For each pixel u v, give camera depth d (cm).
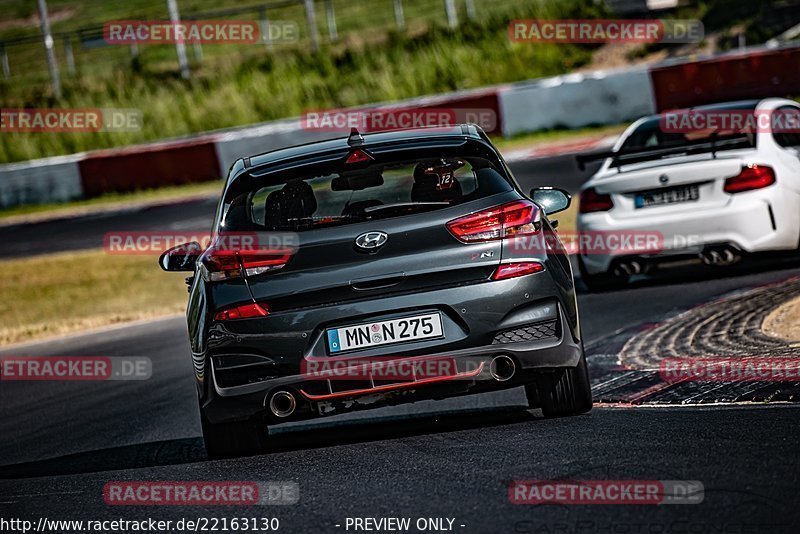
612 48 13062
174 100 12988
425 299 1728
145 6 19238
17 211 9612
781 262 3625
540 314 1759
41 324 4884
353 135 1922
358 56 13412
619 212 3359
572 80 9606
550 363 1783
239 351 1748
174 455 2031
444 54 13150
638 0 13462
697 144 3181
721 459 1447
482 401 2295
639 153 3325
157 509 1578
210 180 9769
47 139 12412
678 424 1706
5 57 15938
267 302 1739
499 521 1284
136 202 9006
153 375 3241
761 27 12319
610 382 2206
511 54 13038
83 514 1609
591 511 1277
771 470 1363
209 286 1778
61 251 7025
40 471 2062
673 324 2795
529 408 2062
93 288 5756
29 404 3077
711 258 3247
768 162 3231
